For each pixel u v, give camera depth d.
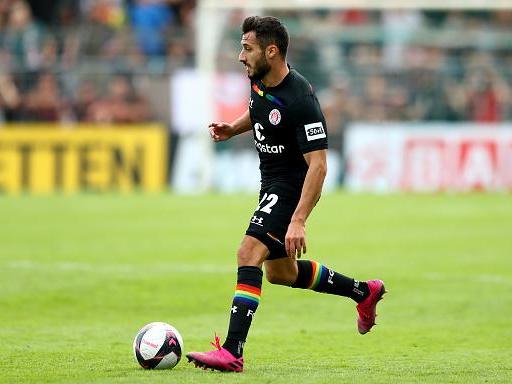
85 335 29.05
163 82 75.62
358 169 74.94
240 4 76.81
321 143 22.58
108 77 76.56
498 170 73.56
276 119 22.75
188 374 21.95
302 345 27.72
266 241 22.80
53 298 35.44
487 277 40.12
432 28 82.81
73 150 75.25
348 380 21.56
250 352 26.48
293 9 80.06
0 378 22.06
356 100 76.06
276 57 22.61
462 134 74.19
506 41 79.75
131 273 40.50
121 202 66.75
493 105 75.94
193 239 50.59
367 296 25.33
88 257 44.47
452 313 33.28
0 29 83.69
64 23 87.88
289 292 37.16
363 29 80.31
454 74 76.69
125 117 75.50
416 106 75.69
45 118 76.19
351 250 47.19
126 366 23.34
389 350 26.84
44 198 69.50
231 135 25.73
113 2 87.25
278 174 23.25
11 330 29.83
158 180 74.88
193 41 81.56
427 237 51.38
